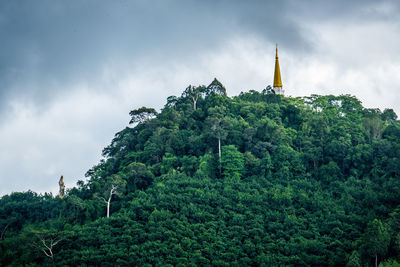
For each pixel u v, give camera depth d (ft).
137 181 442.50
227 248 356.38
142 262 347.77
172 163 456.45
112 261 353.51
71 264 356.18
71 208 411.95
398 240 337.52
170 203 394.52
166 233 364.17
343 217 376.27
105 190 428.15
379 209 378.53
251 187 415.44
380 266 324.60
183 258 343.87
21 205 469.16
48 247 369.50
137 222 384.68
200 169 436.76
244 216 379.76
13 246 380.58
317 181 433.07
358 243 346.95
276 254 348.79
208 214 381.81
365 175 435.53
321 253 347.77
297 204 396.98
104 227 383.45
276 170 442.50
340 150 451.53
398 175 422.82
